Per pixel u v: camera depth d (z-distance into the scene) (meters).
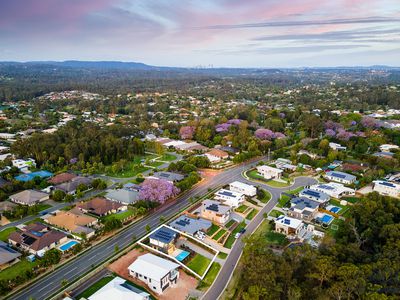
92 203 95.94
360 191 107.75
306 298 56.06
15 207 94.75
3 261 67.19
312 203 95.94
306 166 135.75
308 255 62.16
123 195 102.38
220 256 74.12
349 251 64.75
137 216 92.00
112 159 142.50
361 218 78.88
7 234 81.25
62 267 68.06
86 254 73.19
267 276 56.84
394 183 108.44
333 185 111.56
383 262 56.25
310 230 84.62
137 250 75.44
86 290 61.19
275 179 124.06
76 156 140.50
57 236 77.56
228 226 87.88
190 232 81.56
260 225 88.88
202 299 60.19
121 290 57.12
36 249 71.94
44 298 58.38
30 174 121.56
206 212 91.62
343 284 52.62
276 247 77.12
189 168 128.00
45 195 103.06
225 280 65.81
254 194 107.69
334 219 91.69
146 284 63.72
